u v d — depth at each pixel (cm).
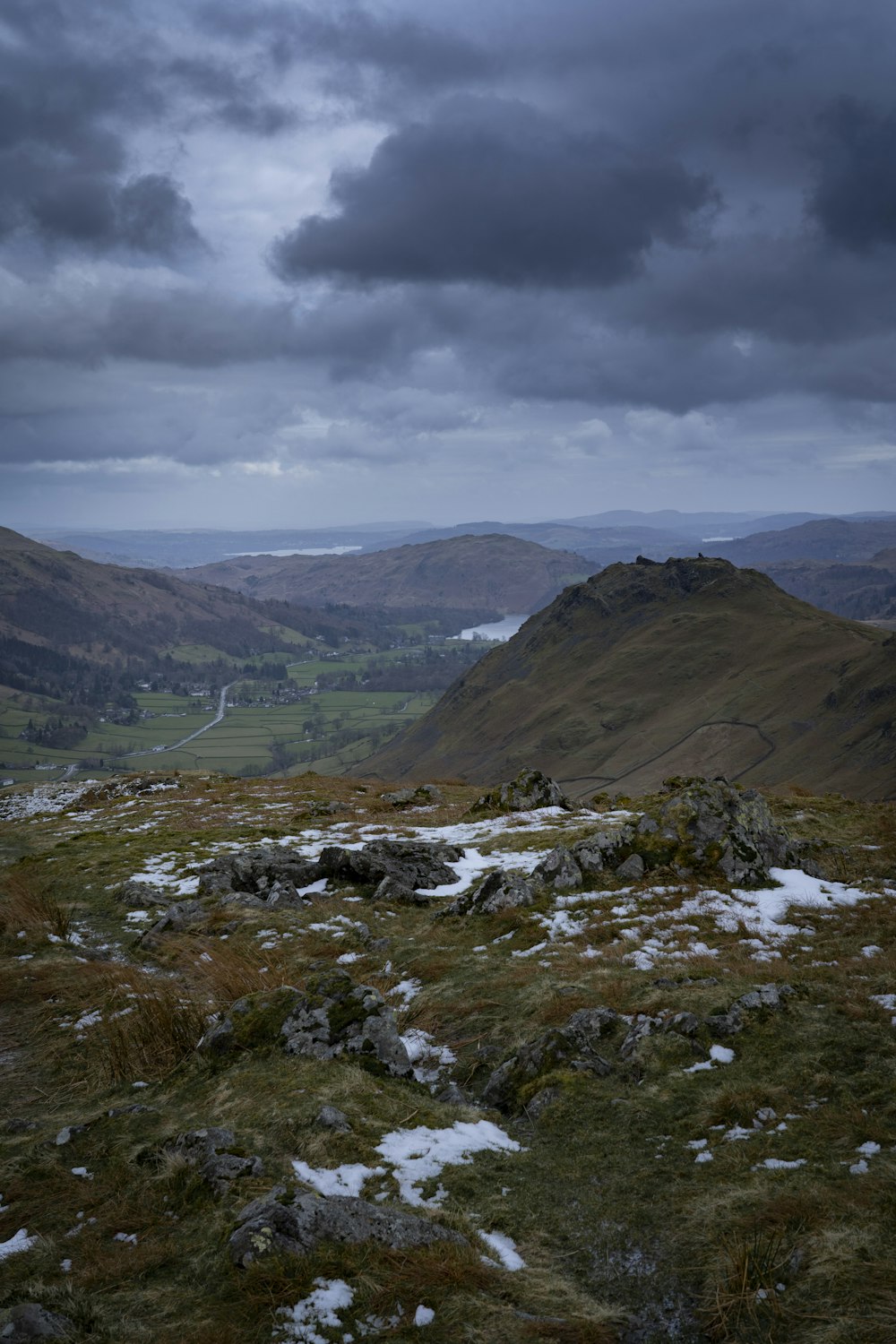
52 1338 536
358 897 1905
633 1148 794
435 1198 719
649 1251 633
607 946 1404
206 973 1373
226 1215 666
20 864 2611
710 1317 557
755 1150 751
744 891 1634
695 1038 1001
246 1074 940
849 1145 737
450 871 2022
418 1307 562
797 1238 615
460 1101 944
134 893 1981
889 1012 998
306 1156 765
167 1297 581
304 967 1436
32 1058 1105
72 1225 695
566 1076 945
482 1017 1203
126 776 5356
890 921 1377
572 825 2441
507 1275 608
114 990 1309
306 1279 582
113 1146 814
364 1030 1022
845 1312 536
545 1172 766
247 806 3659
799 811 2491
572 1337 540
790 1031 995
